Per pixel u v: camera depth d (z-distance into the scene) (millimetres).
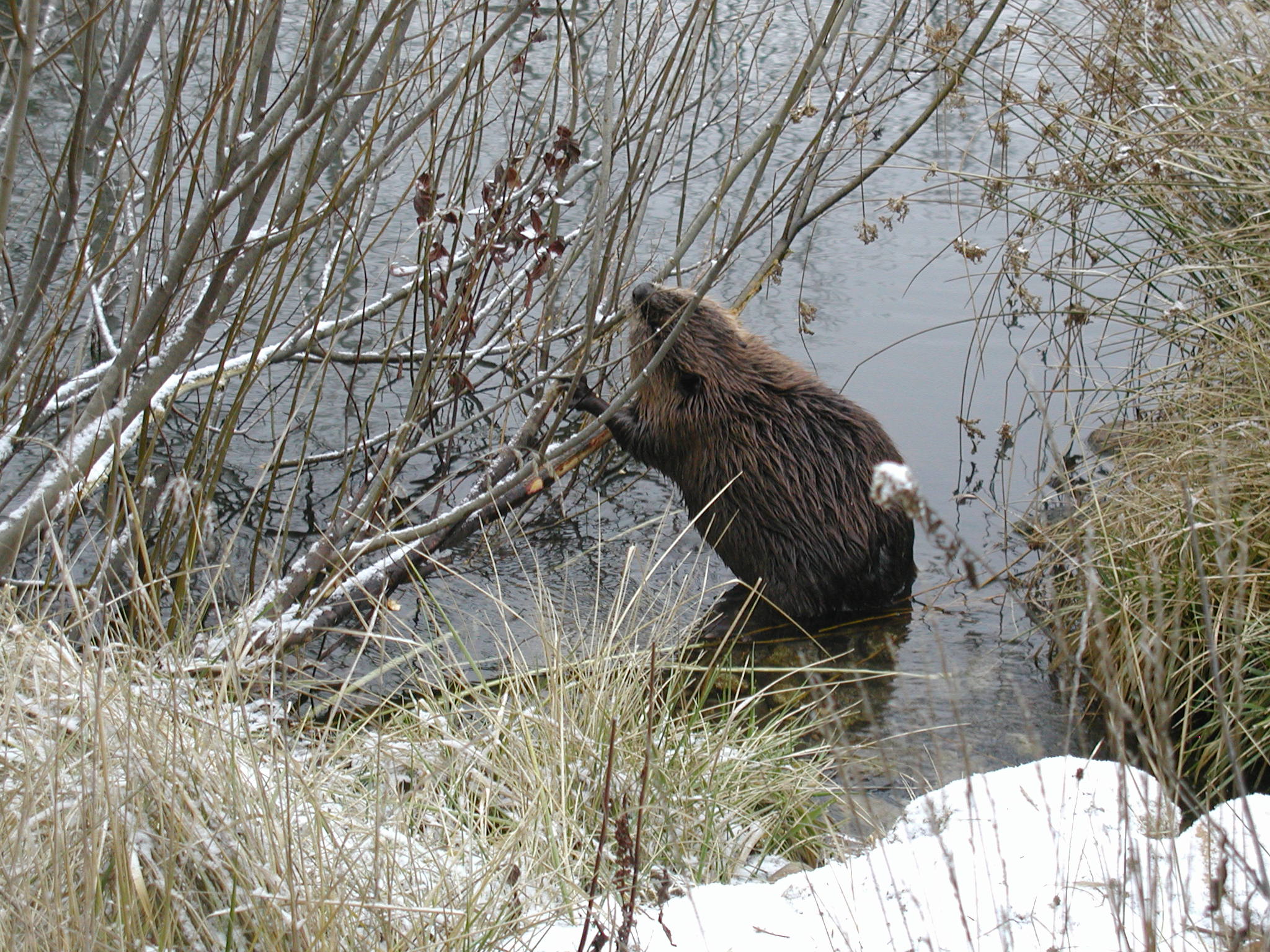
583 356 7152
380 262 11977
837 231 13180
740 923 3867
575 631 7246
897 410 9977
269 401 10117
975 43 9398
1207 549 6246
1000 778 4629
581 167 8844
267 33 5547
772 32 16953
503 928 3770
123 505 6664
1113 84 8812
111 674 4070
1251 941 3250
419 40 10250
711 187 13555
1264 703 5602
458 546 8445
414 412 7434
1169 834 3967
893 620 7586
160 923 3438
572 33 7434
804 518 7711
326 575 6965
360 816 4320
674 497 9422
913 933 3682
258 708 5215
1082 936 3592
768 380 8047
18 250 10258
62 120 12547
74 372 5844
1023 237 9547
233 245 5441
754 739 5676
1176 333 8297
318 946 3318
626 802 4145
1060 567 7684
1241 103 7590
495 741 5074
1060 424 9711
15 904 3129
